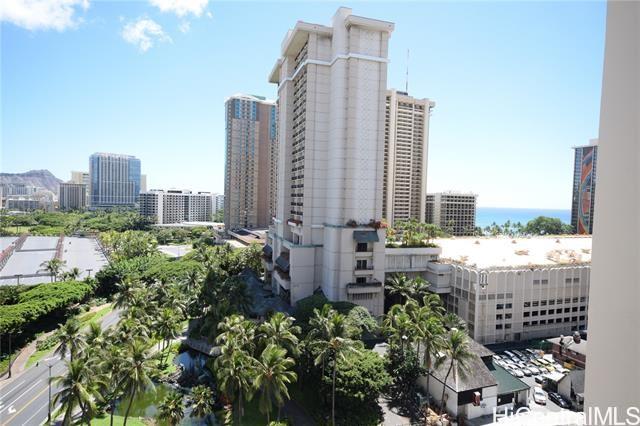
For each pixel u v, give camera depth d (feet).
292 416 156.46
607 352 12.25
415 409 157.69
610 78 12.51
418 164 521.65
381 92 249.75
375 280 249.96
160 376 193.06
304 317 204.64
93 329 168.45
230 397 138.62
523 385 167.32
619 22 12.27
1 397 175.94
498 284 242.37
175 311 231.71
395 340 170.50
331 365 148.66
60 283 311.27
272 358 129.70
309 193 260.01
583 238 349.41
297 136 286.46
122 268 358.43
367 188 249.75
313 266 261.03
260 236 569.64
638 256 11.27
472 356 144.66
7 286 297.33
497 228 577.43
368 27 243.81
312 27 252.01
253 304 254.27
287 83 297.33
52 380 127.75
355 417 140.97
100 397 134.21
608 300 12.16
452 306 261.44
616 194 11.96
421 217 520.83
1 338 219.61
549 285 254.27
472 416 153.38
